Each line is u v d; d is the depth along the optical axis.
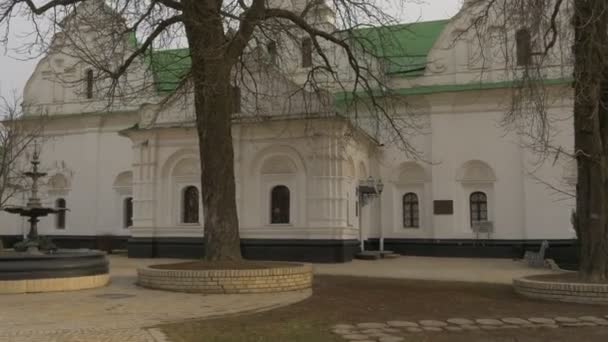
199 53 16.55
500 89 30.00
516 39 15.78
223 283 14.59
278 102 27.12
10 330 9.69
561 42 15.35
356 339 9.50
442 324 10.73
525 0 14.57
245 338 9.42
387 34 22.06
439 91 30.86
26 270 14.64
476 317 11.48
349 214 27.75
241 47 17.33
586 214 14.22
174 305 12.57
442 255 30.70
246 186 27.69
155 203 28.97
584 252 14.21
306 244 26.25
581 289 13.09
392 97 21.78
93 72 26.50
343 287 16.08
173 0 17.47
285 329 10.16
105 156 36.25
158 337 9.23
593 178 14.17
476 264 25.70
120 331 9.67
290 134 26.94
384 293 14.90
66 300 13.29
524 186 29.88
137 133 29.23
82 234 36.25
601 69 13.62
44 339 9.00
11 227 37.69
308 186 26.48
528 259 25.02
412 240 31.50
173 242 28.55
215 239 16.88
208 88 16.48
